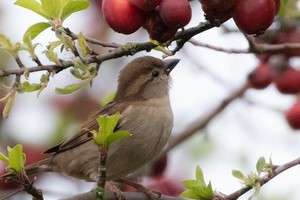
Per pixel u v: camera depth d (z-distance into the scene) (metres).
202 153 14.83
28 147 14.10
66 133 14.62
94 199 8.75
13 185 12.62
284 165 9.05
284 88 12.48
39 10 8.51
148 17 7.86
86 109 14.89
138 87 12.01
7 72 7.96
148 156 11.69
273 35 11.45
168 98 12.02
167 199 10.70
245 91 13.91
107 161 11.34
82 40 8.30
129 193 10.70
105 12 7.93
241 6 7.64
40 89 8.04
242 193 9.05
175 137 13.89
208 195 9.22
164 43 8.25
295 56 12.05
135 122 11.48
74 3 8.45
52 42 8.20
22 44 8.06
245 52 10.18
